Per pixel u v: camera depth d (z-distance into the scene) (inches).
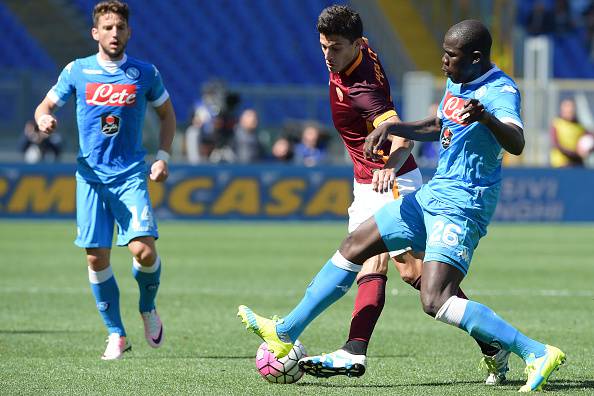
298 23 3882.9
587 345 952.9
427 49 3816.4
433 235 694.5
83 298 1299.2
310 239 2174.0
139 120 894.4
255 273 1596.9
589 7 4062.5
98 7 882.1
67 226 2420.0
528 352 695.1
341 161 3063.5
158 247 1989.4
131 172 883.4
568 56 3991.1
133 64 892.6
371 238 720.3
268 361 748.0
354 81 775.1
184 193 2566.4
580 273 1621.6
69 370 807.7
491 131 656.4
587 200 2600.9
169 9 3850.9
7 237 2149.4
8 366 824.9
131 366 830.5
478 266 1716.3
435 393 711.7
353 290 1424.7
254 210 2573.8
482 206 697.6
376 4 3848.4
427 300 686.5
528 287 1443.2
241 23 3853.3
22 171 2546.8
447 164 706.2
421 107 2701.8
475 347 946.7
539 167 2600.9
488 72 692.1
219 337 1003.9
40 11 3715.6
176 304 1256.8
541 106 2755.9
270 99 2893.7
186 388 731.4
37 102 2893.7
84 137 885.8
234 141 2755.9
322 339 991.0
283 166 2571.4
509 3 3627.0
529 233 2369.6
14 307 1215.6
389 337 1008.9
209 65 3700.8
